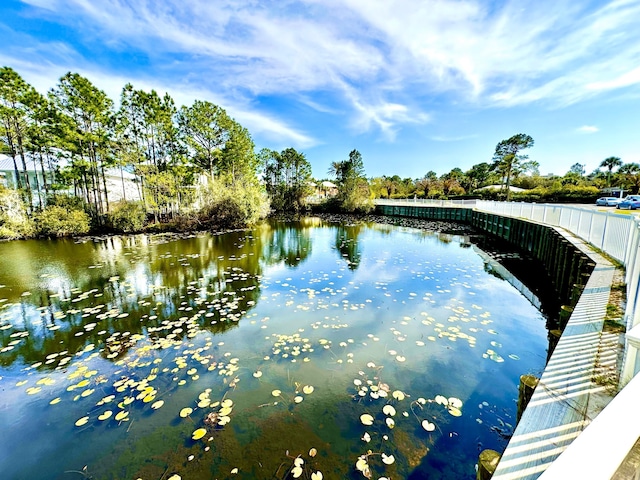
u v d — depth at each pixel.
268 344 3.56
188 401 2.58
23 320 4.36
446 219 20.00
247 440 2.14
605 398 1.55
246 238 12.50
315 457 1.99
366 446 2.07
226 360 3.22
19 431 2.29
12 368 3.14
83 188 16.36
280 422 2.31
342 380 2.85
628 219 4.04
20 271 7.12
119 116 15.85
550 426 1.36
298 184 29.03
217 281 6.25
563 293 5.38
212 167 21.28
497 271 7.13
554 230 7.05
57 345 3.61
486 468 1.31
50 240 12.18
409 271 7.03
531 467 1.15
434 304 4.89
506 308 4.76
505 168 35.19
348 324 4.12
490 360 3.21
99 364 3.19
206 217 16.28
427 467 1.90
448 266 7.56
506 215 12.02
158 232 14.61
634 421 0.62
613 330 2.35
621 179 26.95
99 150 15.27
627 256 3.84
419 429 2.22
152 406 2.52
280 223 18.97
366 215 25.16
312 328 4.00
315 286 5.88
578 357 1.97
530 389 1.83
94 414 2.45
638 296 1.72
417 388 2.72
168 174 17.48
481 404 2.50
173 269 7.29
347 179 25.92
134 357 3.31
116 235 13.59
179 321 4.25
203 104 18.91
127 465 1.98
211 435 2.20
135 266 7.59
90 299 5.21
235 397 2.62
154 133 17.50
